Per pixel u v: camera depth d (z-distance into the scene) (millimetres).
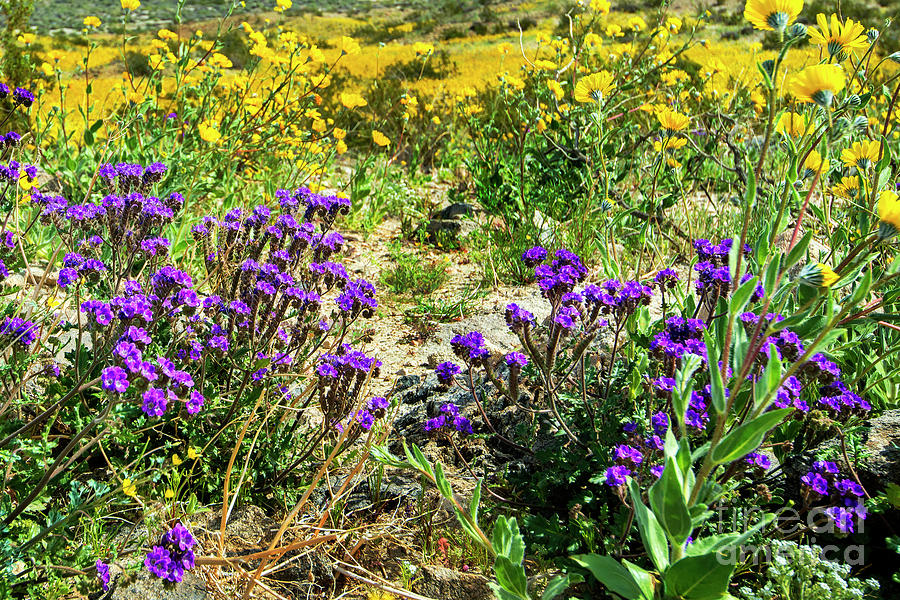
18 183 3623
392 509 2678
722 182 6555
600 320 3490
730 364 2271
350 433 2695
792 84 1775
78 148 5887
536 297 4781
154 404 1938
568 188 5891
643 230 4297
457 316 4523
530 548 2371
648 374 2744
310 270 3197
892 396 2740
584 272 2932
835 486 2133
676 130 3846
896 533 2197
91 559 2225
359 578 2301
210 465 2682
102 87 11086
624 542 2166
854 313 2400
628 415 2520
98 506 2262
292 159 6270
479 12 38625
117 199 2994
